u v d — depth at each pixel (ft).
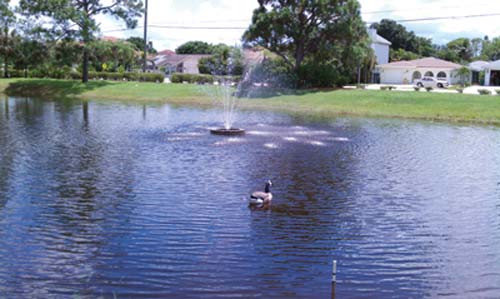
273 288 25.76
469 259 30.22
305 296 24.97
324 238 33.12
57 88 163.53
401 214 38.68
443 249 31.73
